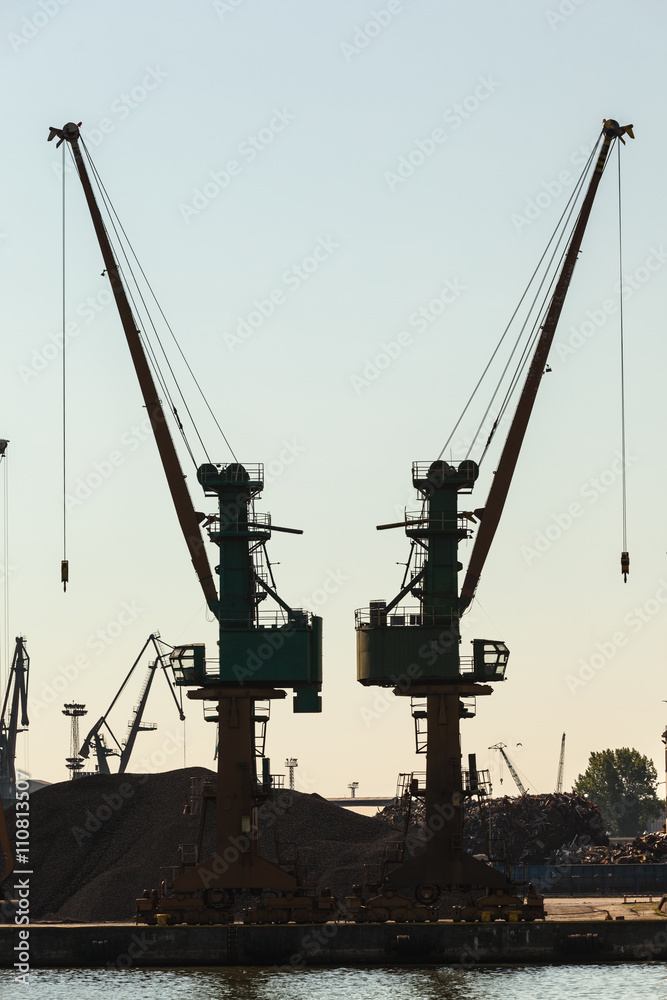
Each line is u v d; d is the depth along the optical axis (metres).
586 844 123.81
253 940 68.31
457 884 69.31
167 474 71.50
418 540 72.06
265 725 72.94
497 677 70.38
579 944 68.12
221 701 70.44
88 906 83.56
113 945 68.38
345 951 68.19
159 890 72.69
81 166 72.56
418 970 66.50
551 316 72.12
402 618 71.19
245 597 71.12
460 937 68.19
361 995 60.03
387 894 69.50
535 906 69.56
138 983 63.84
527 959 68.06
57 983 64.19
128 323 72.12
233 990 61.69
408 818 71.38
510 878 70.00
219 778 70.00
